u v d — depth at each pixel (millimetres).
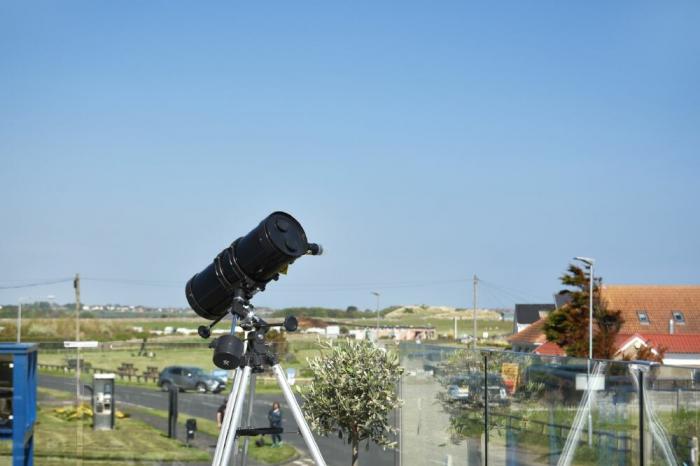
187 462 19750
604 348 37031
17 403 10938
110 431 22406
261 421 29797
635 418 7699
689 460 6949
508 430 10117
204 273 6961
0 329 50188
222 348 6160
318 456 6168
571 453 8727
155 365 53562
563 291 38469
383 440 13336
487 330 111125
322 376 13070
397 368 13109
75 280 43344
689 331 51094
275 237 6441
